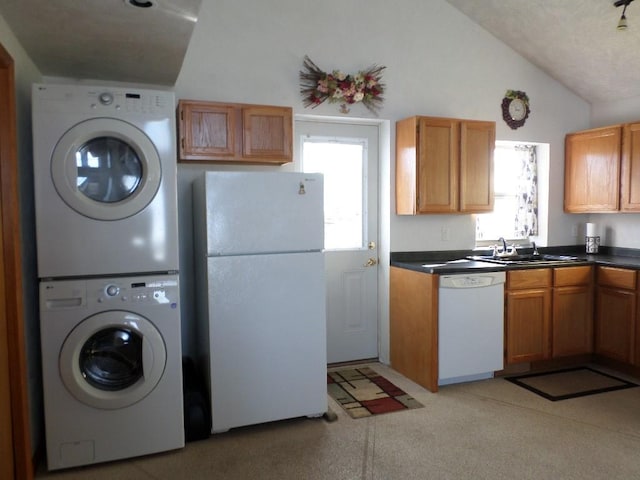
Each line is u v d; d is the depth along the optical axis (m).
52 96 2.19
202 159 3.03
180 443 2.47
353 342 3.96
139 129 2.31
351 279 3.92
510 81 4.15
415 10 3.80
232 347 2.59
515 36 3.98
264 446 2.53
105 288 2.29
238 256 2.58
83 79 2.95
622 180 3.91
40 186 2.19
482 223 4.33
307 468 2.31
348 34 3.60
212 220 2.53
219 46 3.27
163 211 2.38
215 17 3.26
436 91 3.89
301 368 2.74
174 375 2.43
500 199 4.39
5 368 2.08
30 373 2.35
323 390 2.80
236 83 3.31
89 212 2.25
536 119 4.28
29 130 2.47
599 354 3.82
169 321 2.40
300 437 2.63
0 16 2.02
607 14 3.41
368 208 3.94
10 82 2.10
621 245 4.27
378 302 4.00
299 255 2.70
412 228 3.89
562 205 4.45
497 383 3.44
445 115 3.93
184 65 3.19
